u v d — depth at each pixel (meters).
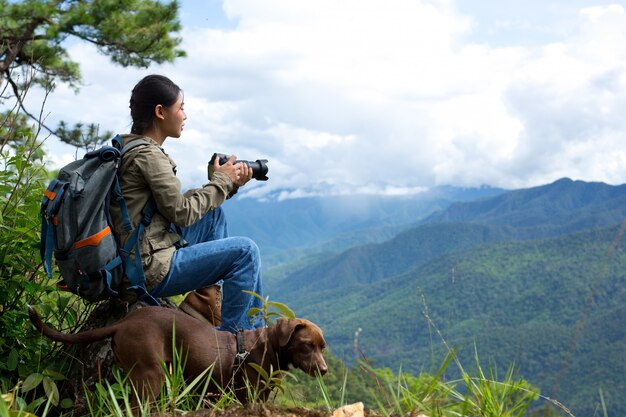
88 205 2.95
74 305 3.65
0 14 11.46
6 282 3.18
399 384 2.33
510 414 2.23
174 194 3.17
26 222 3.36
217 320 3.47
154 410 2.59
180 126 3.48
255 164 3.58
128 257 3.12
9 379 3.15
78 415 3.12
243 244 3.36
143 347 2.70
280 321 2.89
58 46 12.41
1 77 3.49
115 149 3.05
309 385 2.59
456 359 2.36
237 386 2.80
